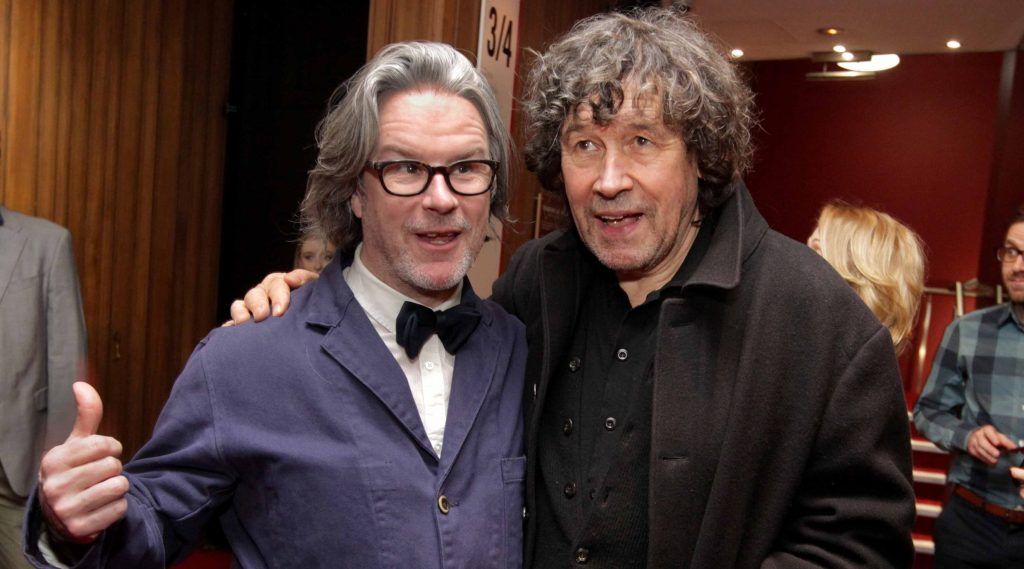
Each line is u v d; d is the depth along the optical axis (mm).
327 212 1346
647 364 1252
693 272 1265
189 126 3863
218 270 4098
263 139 3967
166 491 1144
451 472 1204
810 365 1163
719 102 1198
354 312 1258
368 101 1213
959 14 4797
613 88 1149
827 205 2268
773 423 1149
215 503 1188
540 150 1342
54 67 3250
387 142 1204
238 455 1152
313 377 1194
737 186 1298
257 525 1184
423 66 1229
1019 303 3037
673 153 1188
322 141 1316
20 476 2395
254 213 4016
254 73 3975
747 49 5926
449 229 1219
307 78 3838
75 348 2521
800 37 5488
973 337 3145
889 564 1148
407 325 1239
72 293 2541
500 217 1398
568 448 1284
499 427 1297
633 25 1228
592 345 1338
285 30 3879
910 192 7445
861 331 1175
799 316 1181
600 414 1276
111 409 3635
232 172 4031
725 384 1172
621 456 1218
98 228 3500
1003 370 3029
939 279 7312
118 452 990
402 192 1202
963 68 7227
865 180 7598
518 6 2967
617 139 1185
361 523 1132
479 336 1349
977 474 2988
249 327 1233
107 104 3484
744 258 1223
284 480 1150
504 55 2889
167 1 3689
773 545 1207
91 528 959
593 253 1278
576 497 1249
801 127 7777
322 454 1150
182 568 3285
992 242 5336
